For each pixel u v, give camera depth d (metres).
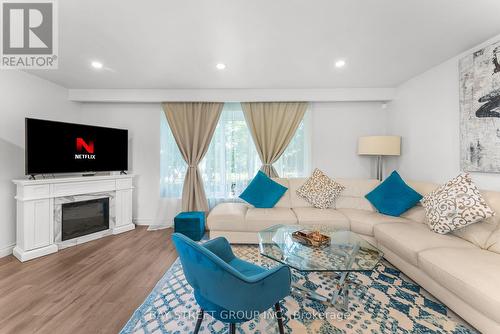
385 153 3.07
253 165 3.76
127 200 3.49
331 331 1.43
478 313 1.31
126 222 3.47
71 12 1.68
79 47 2.21
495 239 1.69
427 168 2.83
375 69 2.78
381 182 3.02
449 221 1.92
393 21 1.80
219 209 2.99
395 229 2.14
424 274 1.73
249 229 2.71
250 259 2.43
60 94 3.32
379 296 1.78
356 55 2.40
